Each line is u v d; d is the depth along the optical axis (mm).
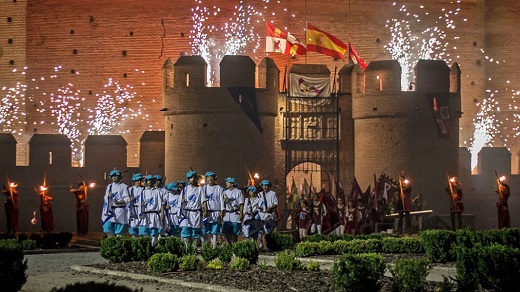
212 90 49531
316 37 55281
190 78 49750
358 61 55062
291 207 51812
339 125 52625
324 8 59156
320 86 52781
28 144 52438
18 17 59000
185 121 49844
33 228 51562
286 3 59094
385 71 50812
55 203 51812
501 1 60594
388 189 45594
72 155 58188
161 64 58812
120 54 58812
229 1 59188
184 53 58812
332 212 39656
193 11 59062
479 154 54750
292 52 55469
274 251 32812
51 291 21125
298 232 39844
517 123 60312
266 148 50250
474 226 50281
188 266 24344
